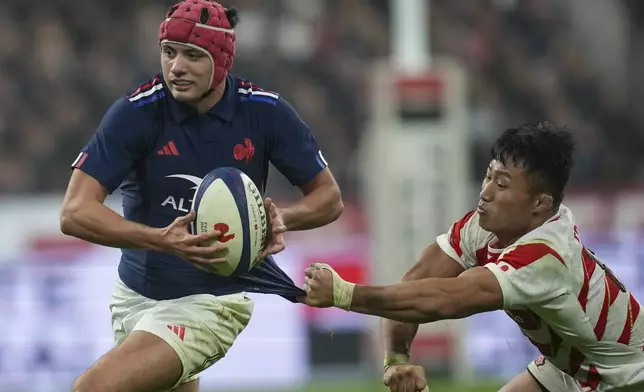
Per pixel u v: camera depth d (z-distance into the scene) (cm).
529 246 1702
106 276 4106
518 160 1698
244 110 1858
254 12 5872
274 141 1888
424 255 1911
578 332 1766
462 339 4009
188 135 1823
